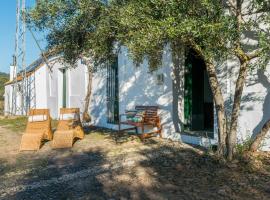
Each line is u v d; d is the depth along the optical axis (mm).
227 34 5754
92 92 15273
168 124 10719
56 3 8039
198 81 11250
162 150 9141
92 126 14867
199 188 5977
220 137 7461
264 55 6289
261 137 7500
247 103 8312
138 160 8211
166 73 10742
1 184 6859
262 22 7273
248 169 6805
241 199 5410
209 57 6047
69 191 6199
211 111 11508
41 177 7227
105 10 7434
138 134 11812
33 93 23219
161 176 6773
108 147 10000
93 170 7531
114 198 5719
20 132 14641
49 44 10070
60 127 11758
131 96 12328
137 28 6141
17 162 8742
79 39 9625
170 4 5594
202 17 5750
